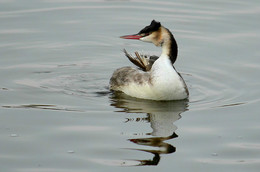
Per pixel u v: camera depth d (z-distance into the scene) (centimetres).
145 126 1191
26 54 1691
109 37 1834
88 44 1784
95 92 1431
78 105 1320
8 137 1128
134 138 1132
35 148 1084
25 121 1210
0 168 1007
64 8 2042
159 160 1043
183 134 1154
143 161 1039
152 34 1379
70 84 1490
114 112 1275
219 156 1062
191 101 1361
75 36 1833
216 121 1223
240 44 1745
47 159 1042
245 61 1631
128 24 1916
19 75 1538
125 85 1409
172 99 1363
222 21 1920
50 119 1223
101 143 1109
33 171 996
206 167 1020
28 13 1978
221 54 1689
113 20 1948
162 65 1349
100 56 1719
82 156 1056
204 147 1098
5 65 1605
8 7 2025
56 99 1362
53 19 1944
